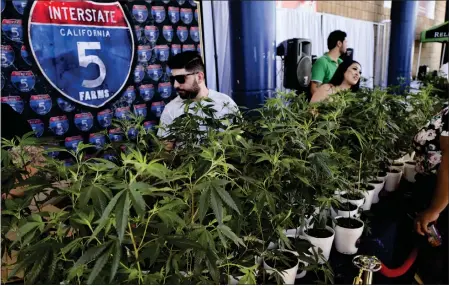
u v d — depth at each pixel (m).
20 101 2.20
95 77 2.49
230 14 3.04
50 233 0.79
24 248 0.78
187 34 2.94
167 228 0.75
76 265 0.63
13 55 2.14
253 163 1.16
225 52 3.26
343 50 3.31
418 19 7.04
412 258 1.29
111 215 0.67
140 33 2.68
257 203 0.94
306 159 1.19
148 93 2.78
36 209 0.97
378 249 1.38
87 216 0.72
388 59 5.70
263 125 1.26
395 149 2.13
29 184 0.85
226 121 1.32
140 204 0.62
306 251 1.14
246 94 3.16
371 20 5.66
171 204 0.76
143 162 0.71
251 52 3.09
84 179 0.84
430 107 2.29
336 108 1.66
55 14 2.27
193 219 0.83
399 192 1.99
